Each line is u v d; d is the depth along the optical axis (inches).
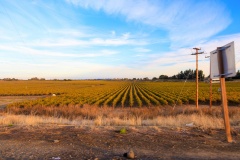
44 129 405.4
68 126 441.4
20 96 2805.1
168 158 243.9
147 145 294.7
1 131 387.2
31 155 255.8
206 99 1739.7
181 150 272.8
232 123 483.8
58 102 1704.0
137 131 382.6
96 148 282.0
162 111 933.8
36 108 1115.3
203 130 386.0
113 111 1080.8
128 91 3093.0
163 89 3432.6
